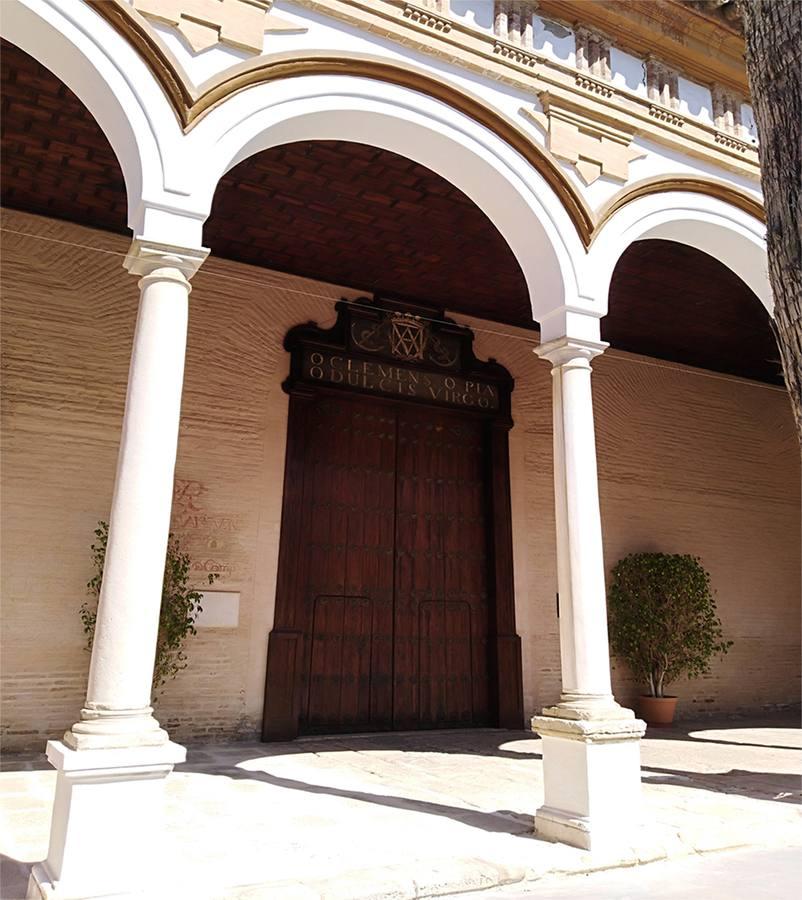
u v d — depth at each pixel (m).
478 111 5.78
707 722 10.91
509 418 10.39
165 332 4.27
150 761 3.64
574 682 5.17
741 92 7.52
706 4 6.99
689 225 6.77
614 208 6.20
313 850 4.40
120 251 8.37
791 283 2.64
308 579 8.95
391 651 9.27
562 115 6.23
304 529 8.93
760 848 5.06
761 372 12.80
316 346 9.26
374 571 9.38
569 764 4.94
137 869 3.56
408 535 9.68
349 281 9.58
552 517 10.49
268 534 8.69
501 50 6.08
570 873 4.39
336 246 8.76
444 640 9.60
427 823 5.10
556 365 5.82
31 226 7.98
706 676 11.49
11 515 7.43
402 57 5.66
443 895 3.99
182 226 4.45
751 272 7.19
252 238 8.60
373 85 5.41
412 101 5.54
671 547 11.49
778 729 10.20
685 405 12.23
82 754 3.55
